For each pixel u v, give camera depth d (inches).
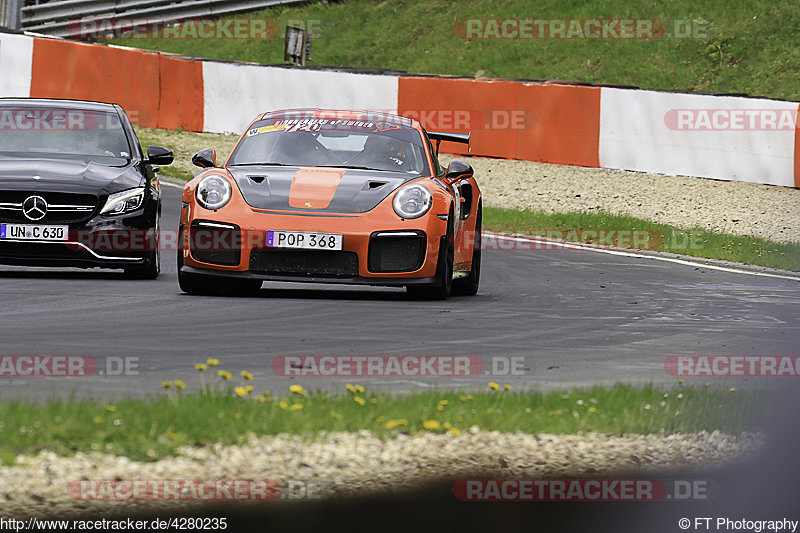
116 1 4781.0
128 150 1336.1
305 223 1045.2
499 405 565.3
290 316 954.7
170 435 469.4
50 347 735.7
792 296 1368.1
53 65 3253.0
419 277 1071.0
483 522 422.3
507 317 1022.4
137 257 1224.8
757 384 717.3
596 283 1432.1
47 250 1179.9
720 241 2092.8
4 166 1211.9
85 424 468.8
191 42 4667.8
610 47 3865.7
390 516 419.2
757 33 3690.9
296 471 453.1
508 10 4227.4
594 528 430.6
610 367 761.0
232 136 3270.2
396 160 1175.6
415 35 4320.9
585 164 2957.7
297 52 3703.3
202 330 850.8
